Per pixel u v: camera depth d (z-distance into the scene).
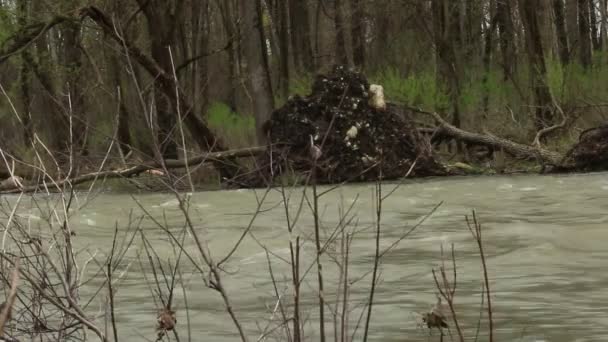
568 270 5.50
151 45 19.55
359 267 5.85
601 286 4.95
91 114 19.86
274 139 16.16
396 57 24.59
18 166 13.22
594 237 6.75
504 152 17.36
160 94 18.47
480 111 20.22
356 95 16.45
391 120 16.38
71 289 4.27
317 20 30.94
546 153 16.70
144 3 18.59
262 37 19.05
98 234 8.16
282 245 6.94
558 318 4.21
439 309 3.43
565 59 25.27
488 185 13.02
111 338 4.09
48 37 23.47
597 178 13.53
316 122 16.12
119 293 5.19
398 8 25.39
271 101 19.03
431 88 19.16
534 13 20.86
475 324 4.16
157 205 11.55
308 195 11.89
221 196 12.68
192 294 5.13
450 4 24.30
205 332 4.20
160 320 3.79
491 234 7.23
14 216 5.38
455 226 7.91
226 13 30.05
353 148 15.77
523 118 20.45
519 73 21.55
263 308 4.68
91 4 16.77
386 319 4.30
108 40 19.41
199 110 27.14
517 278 5.28
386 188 13.07
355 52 27.19
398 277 5.44
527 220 8.13
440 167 16.33
